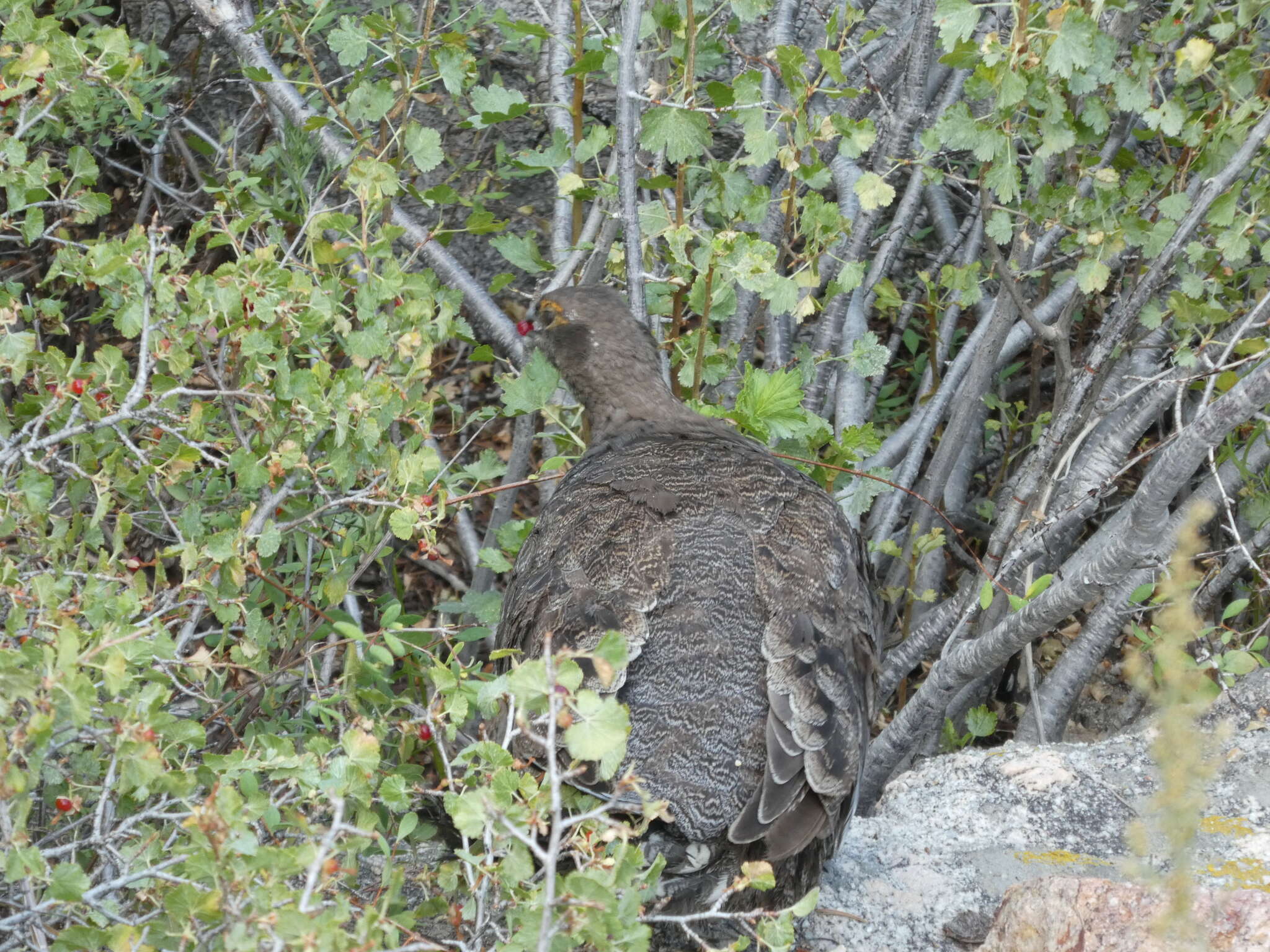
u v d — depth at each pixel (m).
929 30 9.27
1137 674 4.79
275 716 7.79
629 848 5.14
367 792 5.66
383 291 7.49
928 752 10.28
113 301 7.12
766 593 6.65
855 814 8.49
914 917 6.99
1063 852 7.45
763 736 6.30
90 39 10.20
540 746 6.16
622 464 7.56
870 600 7.36
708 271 8.03
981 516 11.65
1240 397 6.70
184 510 7.28
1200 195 8.33
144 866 5.52
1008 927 6.17
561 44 8.83
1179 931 5.16
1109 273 8.68
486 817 4.99
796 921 6.98
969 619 9.10
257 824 6.06
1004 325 9.09
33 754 5.04
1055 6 8.14
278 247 8.99
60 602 5.98
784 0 9.78
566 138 8.95
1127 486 11.95
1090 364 8.71
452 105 11.84
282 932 4.45
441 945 5.66
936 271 11.69
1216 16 9.88
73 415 6.58
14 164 7.21
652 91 8.02
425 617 10.57
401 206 11.91
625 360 8.46
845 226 8.13
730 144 11.49
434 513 7.16
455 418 10.68
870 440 8.75
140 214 11.95
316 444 7.63
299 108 9.51
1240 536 9.82
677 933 6.81
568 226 10.13
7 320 6.50
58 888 4.99
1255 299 9.91
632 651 6.33
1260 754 7.98
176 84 12.37
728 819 6.10
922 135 8.40
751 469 7.45
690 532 6.85
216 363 7.72
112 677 5.08
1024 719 9.88
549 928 4.64
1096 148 10.03
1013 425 11.38
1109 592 9.39
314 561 8.37
